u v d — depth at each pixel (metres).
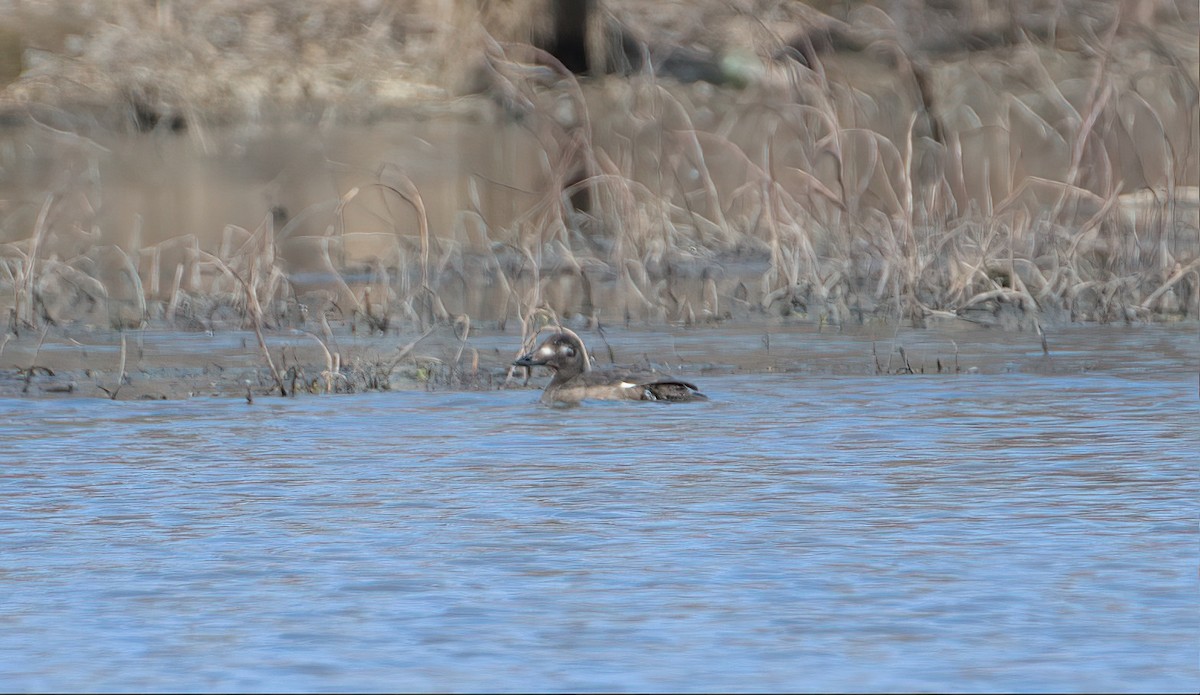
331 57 89.00
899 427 26.98
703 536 19.73
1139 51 67.31
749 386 31.59
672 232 50.19
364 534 20.00
